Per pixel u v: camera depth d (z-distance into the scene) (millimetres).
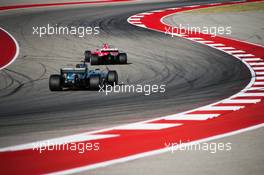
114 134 47000
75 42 115938
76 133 47500
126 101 63375
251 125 50062
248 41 117125
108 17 151250
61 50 107438
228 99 64375
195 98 65062
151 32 128375
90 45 112625
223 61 95312
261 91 69625
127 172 35719
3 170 36719
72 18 148750
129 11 163375
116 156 39781
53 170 36500
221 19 147250
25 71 87375
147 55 101812
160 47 110125
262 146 42438
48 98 66062
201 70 86812
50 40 118062
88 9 167625
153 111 57344
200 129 48688
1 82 78438
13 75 84000
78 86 72000
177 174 35156
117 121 52438
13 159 39469
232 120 52438
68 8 170125
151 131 48062
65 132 47938
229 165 37188
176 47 110125
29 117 55031
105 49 93688
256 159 38688
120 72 85688
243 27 134875
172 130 48406
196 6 174500
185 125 50469
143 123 51469
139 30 131000
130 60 97188
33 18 148625
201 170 36031
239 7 170625
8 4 178500
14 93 70062
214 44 113500
